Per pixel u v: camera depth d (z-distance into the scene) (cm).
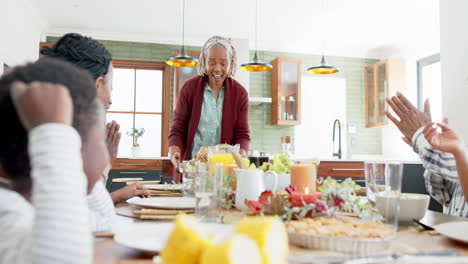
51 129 43
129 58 566
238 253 35
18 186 51
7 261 43
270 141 603
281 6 467
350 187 91
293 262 51
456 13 331
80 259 41
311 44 613
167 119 566
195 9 478
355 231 64
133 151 487
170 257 40
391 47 625
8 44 403
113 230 78
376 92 604
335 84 636
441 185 135
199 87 230
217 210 82
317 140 623
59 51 95
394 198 80
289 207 83
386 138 624
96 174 56
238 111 233
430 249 64
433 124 98
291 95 588
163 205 101
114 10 484
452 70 335
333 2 453
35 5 473
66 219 41
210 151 149
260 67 442
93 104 53
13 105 46
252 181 105
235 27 543
